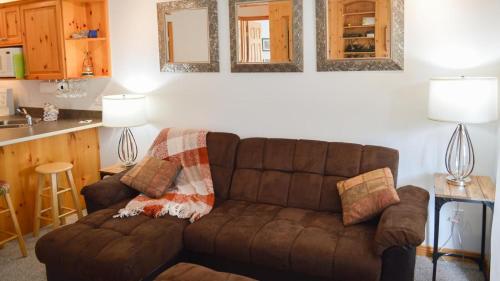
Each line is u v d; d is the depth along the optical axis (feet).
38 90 15.70
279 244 8.49
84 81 14.57
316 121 11.32
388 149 10.09
